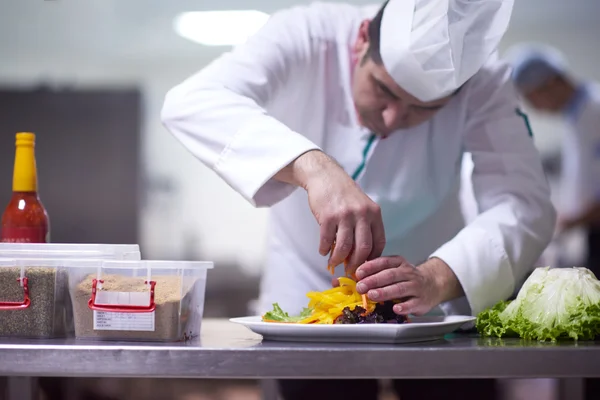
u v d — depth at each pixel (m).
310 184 1.17
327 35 1.54
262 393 1.71
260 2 4.73
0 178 4.67
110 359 1.01
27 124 4.77
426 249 1.68
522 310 1.18
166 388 3.60
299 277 1.70
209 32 5.12
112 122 4.81
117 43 5.26
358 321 1.10
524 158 1.55
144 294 1.09
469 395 2.21
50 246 1.17
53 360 1.01
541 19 5.16
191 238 5.39
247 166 1.24
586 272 1.19
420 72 1.28
